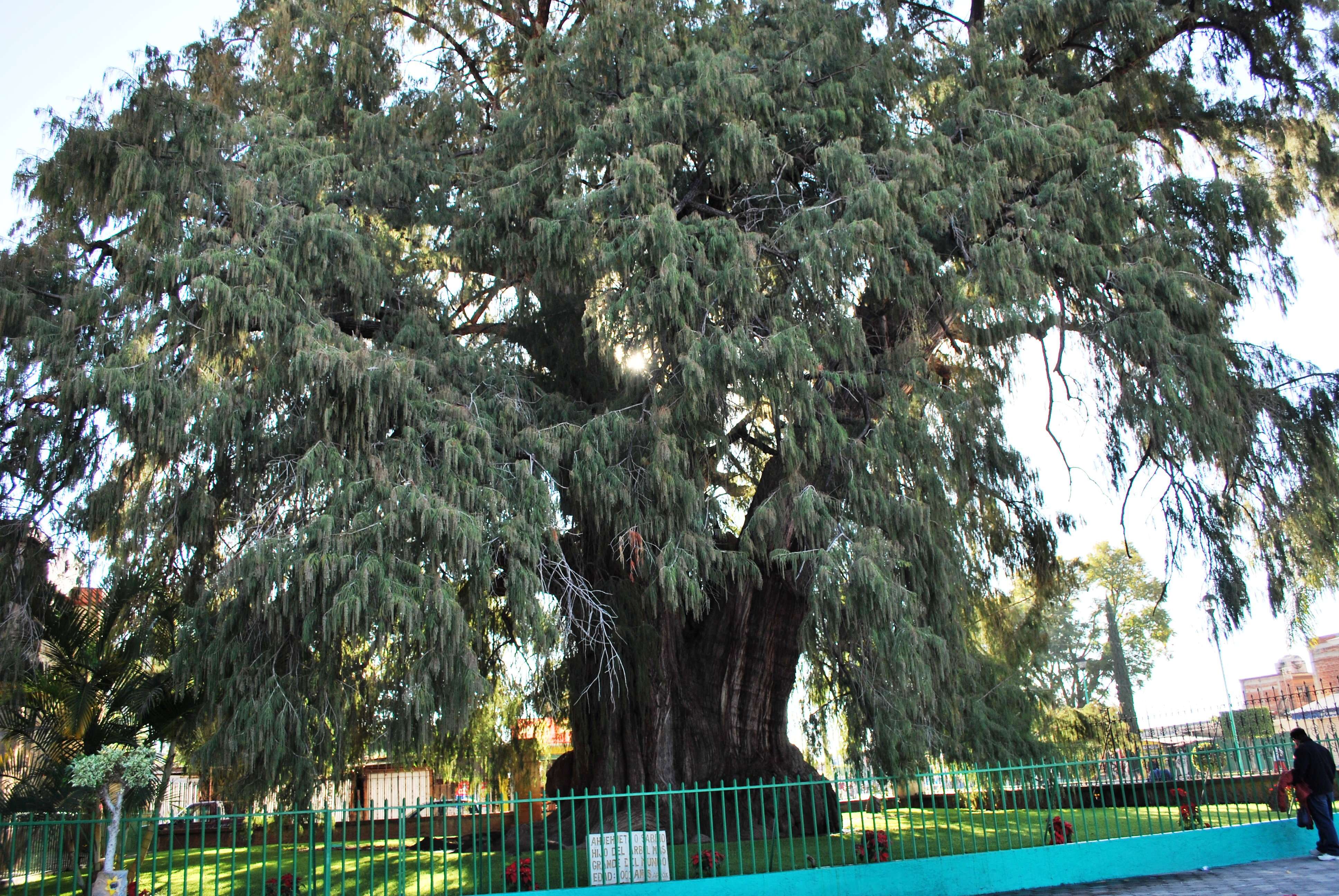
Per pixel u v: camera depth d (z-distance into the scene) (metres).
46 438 11.76
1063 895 10.04
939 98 14.91
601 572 14.74
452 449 10.94
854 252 11.88
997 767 12.32
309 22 15.23
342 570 9.65
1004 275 12.35
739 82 12.97
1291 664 37.03
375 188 13.85
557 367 15.30
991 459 14.44
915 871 10.20
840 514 11.91
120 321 11.09
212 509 10.93
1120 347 12.83
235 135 12.48
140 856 9.12
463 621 10.14
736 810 10.41
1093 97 14.59
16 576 11.91
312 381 10.62
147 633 12.59
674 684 15.33
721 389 11.95
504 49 17.97
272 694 10.05
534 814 16.44
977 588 16.77
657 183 12.38
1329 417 13.77
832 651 12.82
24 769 12.50
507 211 13.36
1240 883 9.85
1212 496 13.89
